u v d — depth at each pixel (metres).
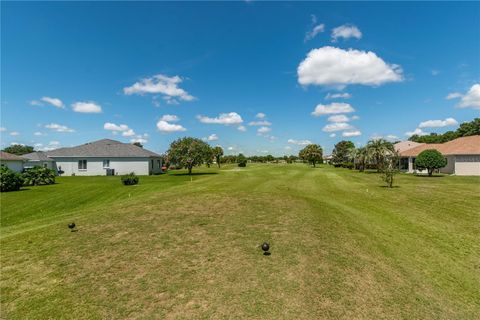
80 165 39.78
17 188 21.88
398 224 10.96
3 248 7.80
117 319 4.74
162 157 47.19
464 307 5.42
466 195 17.66
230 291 5.46
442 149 40.28
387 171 22.33
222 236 8.34
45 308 5.08
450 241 9.13
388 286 5.90
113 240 8.20
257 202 12.38
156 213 10.84
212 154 41.16
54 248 7.70
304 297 5.27
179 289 5.57
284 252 7.20
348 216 11.29
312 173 38.41
